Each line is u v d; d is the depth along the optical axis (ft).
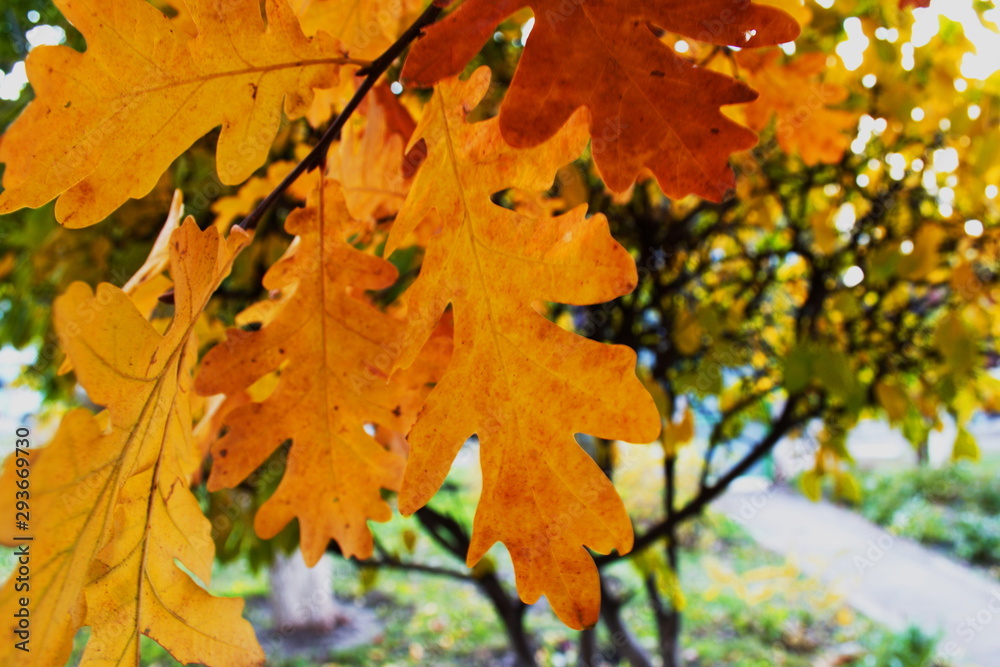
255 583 8.23
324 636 6.97
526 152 0.84
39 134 0.79
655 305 2.54
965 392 2.32
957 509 10.33
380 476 1.03
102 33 0.80
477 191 0.85
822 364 1.87
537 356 0.83
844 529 9.77
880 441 13.71
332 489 1.02
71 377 2.69
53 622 0.71
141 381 0.77
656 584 3.62
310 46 0.87
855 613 7.52
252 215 0.87
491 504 0.84
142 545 0.82
